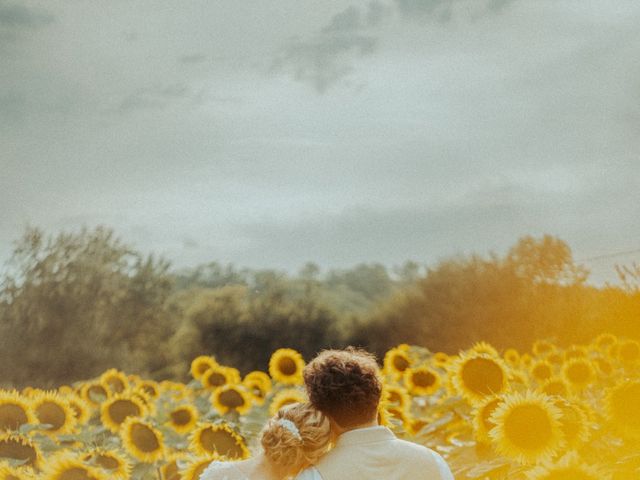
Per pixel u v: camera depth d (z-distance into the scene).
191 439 4.59
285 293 29.56
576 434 3.66
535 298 20.75
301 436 3.20
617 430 3.79
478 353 4.61
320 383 3.25
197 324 27.80
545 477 2.87
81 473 3.93
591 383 5.33
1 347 23.62
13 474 3.91
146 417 5.52
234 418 5.48
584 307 17.42
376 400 3.27
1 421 4.82
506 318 21.86
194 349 27.31
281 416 3.29
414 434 4.88
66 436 4.93
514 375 4.84
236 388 5.76
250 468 3.28
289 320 28.30
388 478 3.08
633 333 6.79
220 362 27.92
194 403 6.48
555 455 3.48
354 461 3.12
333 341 27.66
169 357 26.89
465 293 23.88
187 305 28.66
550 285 20.38
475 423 3.89
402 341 26.16
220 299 28.64
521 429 3.51
